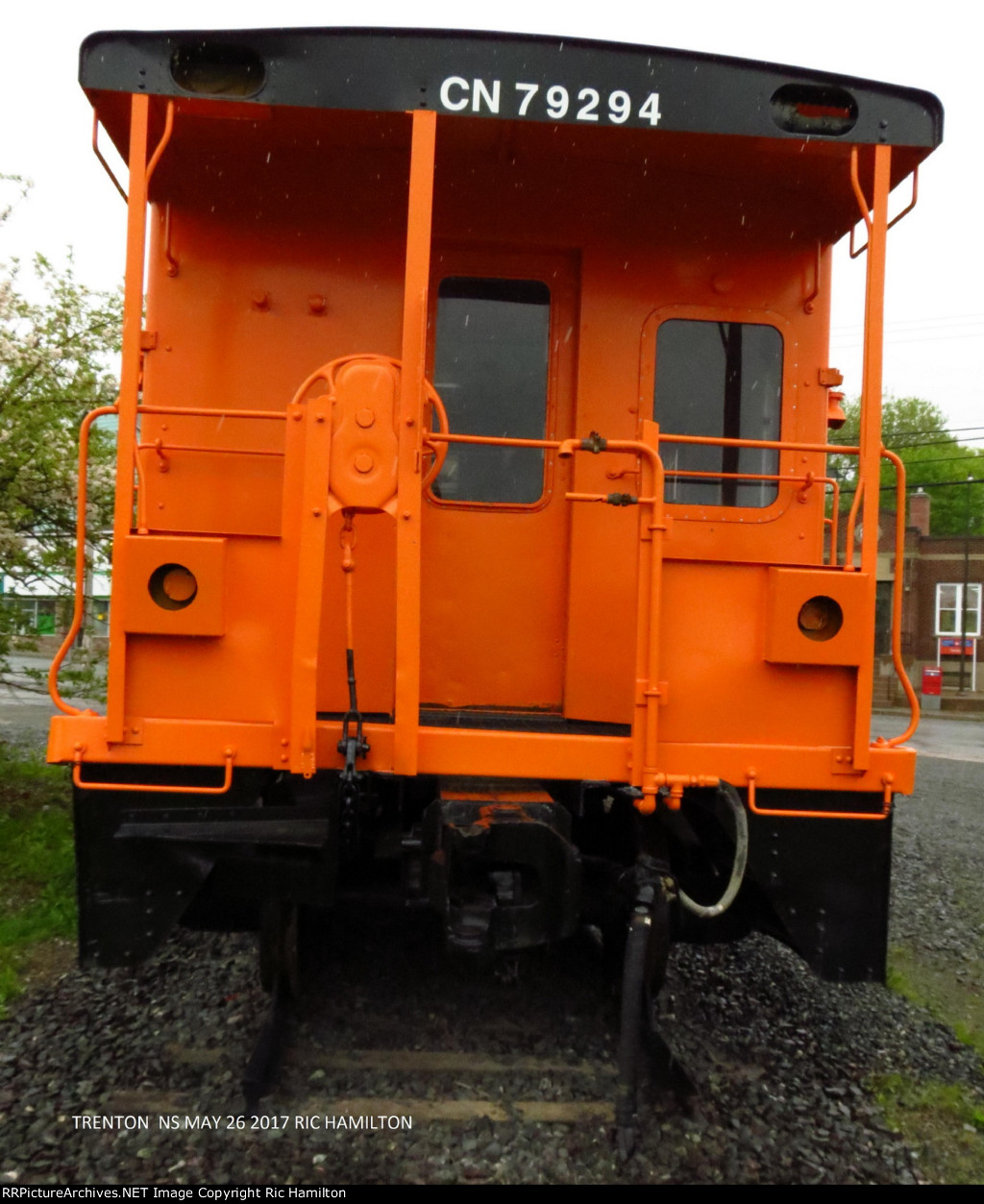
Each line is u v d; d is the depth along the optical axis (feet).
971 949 16.17
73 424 22.85
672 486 12.39
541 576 12.25
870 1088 10.73
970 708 92.99
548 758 9.52
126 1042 10.91
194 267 11.91
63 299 21.66
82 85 9.52
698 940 11.09
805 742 9.68
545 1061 10.68
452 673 12.12
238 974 13.02
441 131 10.77
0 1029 11.23
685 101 9.92
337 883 10.74
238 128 10.88
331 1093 9.82
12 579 22.57
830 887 9.72
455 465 12.32
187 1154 8.70
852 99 10.07
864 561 9.63
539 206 12.32
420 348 9.23
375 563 11.51
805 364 12.51
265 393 11.94
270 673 9.30
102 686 22.04
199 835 9.32
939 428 168.86
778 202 12.40
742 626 9.66
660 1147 9.11
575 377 12.38
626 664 11.93
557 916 9.10
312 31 9.53
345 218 12.05
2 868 17.51
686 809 10.93
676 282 12.41
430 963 13.37
